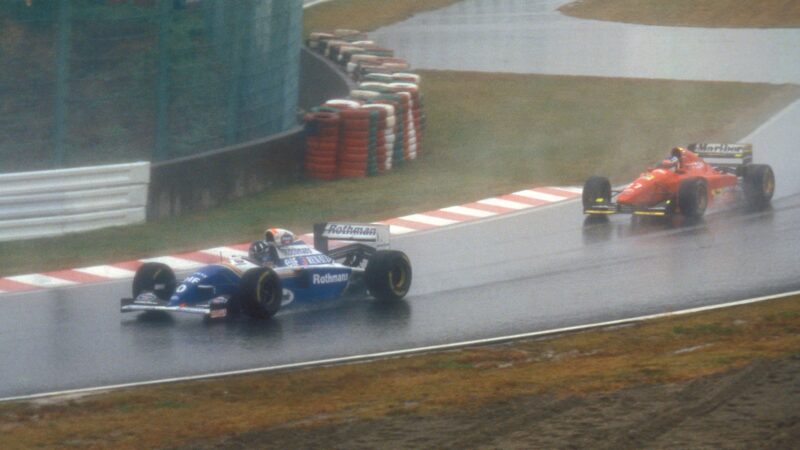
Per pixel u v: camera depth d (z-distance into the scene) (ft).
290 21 288.92
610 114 336.90
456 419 92.73
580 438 84.64
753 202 211.61
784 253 167.84
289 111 291.58
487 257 175.94
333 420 95.20
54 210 198.90
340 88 342.64
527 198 227.61
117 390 111.86
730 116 322.34
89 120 232.32
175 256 184.96
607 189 204.23
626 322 134.10
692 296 145.28
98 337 133.59
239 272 140.56
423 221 208.13
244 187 238.48
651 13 548.72
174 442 91.56
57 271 173.99
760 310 136.05
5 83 229.66
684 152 205.16
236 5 258.37
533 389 102.47
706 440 82.02
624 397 96.07
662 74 397.19
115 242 194.08
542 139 306.14
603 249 177.27
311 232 202.28
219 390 110.42
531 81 396.57
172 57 243.60
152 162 233.14
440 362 119.14
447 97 375.86
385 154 265.75
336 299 151.43
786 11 515.50
